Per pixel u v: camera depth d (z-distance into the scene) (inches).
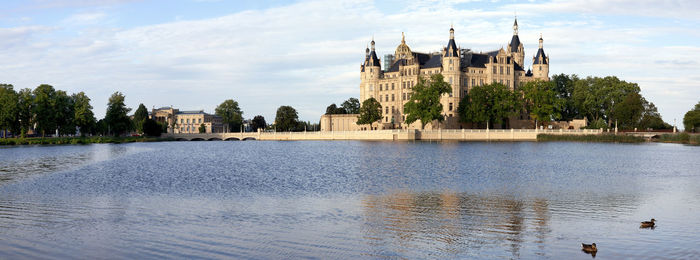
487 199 1844.2
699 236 1286.9
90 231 1341.0
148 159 3961.6
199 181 2429.9
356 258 1133.7
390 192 2027.6
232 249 1190.9
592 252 1155.9
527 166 3159.5
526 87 7701.8
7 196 1902.1
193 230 1357.0
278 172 2869.1
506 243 1240.8
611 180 2427.4
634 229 1363.2
